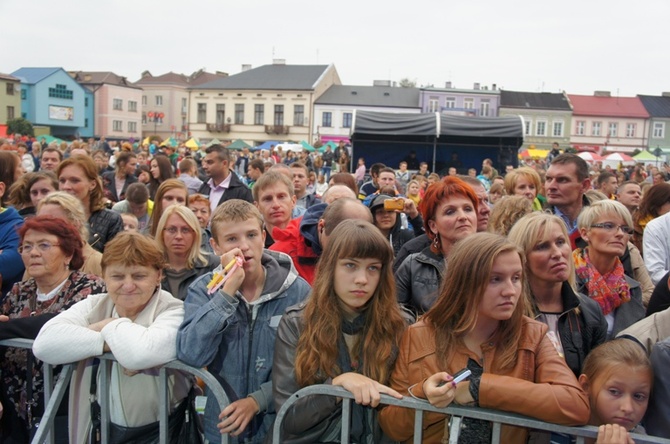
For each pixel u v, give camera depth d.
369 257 2.30
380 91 61.44
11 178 5.09
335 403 2.33
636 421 2.23
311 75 62.06
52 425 2.53
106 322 2.57
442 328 2.28
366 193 9.09
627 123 64.50
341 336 2.39
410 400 2.12
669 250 4.07
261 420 2.65
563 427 2.01
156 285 2.69
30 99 66.31
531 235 2.74
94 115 74.25
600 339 2.77
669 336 2.48
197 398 2.99
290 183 4.78
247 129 61.94
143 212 6.54
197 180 8.71
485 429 2.20
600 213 3.28
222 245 2.71
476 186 4.40
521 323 2.26
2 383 2.88
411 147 20.25
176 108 81.88
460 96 60.03
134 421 2.60
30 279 3.11
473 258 2.19
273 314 2.73
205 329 2.39
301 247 3.81
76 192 4.63
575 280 3.02
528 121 62.81
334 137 60.28
